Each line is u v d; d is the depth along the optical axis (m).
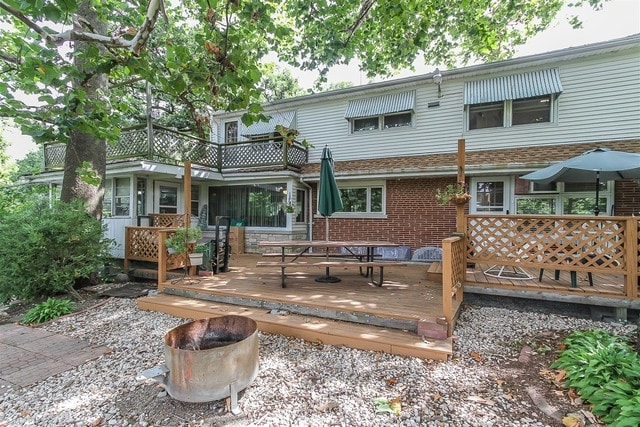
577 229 4.62
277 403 2.59
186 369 2.46
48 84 3.71
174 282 5.76
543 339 3.78
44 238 5.76
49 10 2.69
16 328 4.57
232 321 3.21
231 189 11.16
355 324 4.02
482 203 8.52
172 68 3.65
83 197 6.77
